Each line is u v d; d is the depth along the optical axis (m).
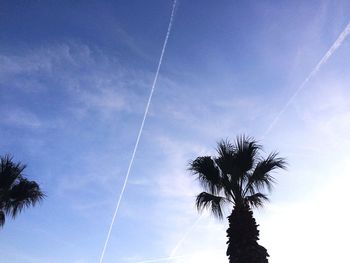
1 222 21.53
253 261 18.20
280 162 21.56
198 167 21.84
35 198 22.33
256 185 21.33
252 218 19.53
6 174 21.41
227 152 21.80
